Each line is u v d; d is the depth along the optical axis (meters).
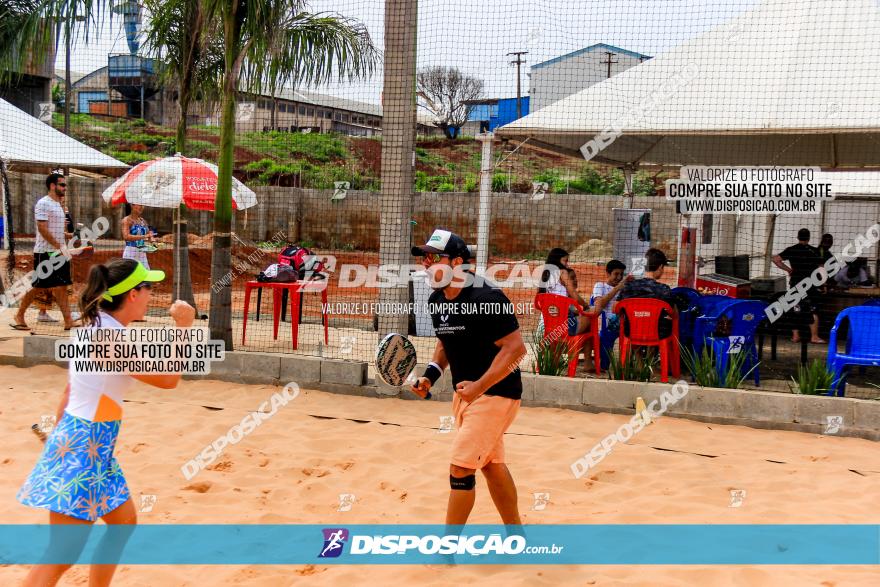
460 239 4.30
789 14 10.30
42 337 9.29
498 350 4.30
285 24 9.73
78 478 3.38
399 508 5.27
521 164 33.69
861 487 5.70
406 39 8.43
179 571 4.28
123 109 35.56
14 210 23.55
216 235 9.30
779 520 5.05
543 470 6.09
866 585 3.99
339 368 8.49
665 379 8.50
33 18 9.97
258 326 12.57
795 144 12.77
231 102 9.38
